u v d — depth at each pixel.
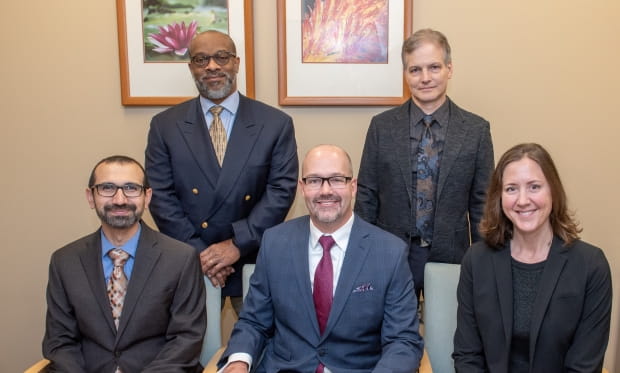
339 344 1.76
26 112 2.69
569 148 2.67
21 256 2.77
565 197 1.65
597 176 2.69
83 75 2.66
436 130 2.14
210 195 2.21
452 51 2.63
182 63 2.62
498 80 2.64
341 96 2.64
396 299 1.75
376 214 2.28
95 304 1.82
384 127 2.21
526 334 1.63
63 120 2.69
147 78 2.63
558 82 2.63
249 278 2.01
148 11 2.58
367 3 2.58
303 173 1.83
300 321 1.77
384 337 1.74
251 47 2.59
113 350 1.80
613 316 2.75
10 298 2.80
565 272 1.61
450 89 2.65
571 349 1.61
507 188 1.64
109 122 2.69
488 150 2.14
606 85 2.62
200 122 2.26
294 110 2.68
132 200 1.83
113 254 1.88
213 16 2.58
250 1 2.57
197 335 1.86
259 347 1.83
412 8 2.58
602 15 2.58
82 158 2.71
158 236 1.94
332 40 2.60
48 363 1.83
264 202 2.23
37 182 2.73
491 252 1.74
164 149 2.25
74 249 1.90
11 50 2.65
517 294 1.67
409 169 2.12
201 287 1.95
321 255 1.83
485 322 1.69
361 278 1.76
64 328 1.85
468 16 2.60
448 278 1.97
